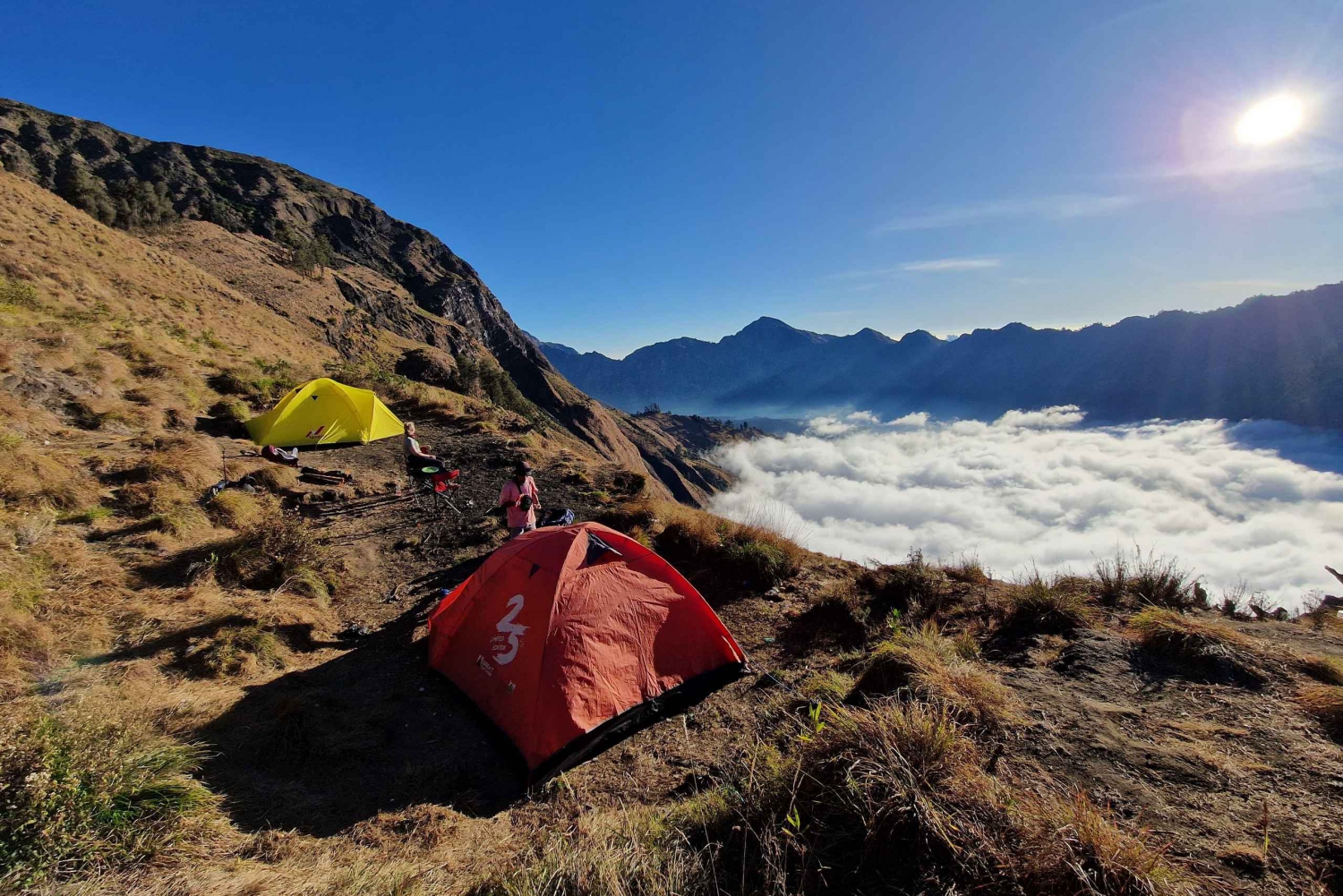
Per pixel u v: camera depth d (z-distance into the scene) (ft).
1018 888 7.01
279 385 53.31
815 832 8.41
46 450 26.99
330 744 13.43
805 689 14.97
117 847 8.81
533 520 23.50
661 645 15.96
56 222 78.48
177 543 22.95
